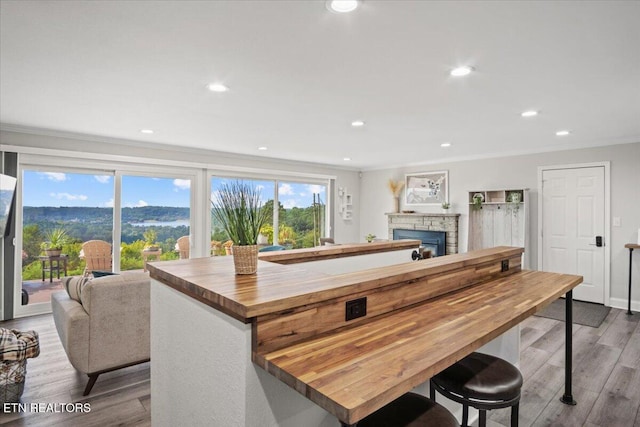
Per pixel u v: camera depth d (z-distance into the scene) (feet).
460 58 7.51
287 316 3.66
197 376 4.28
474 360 5.38
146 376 9.45
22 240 14.34
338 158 21.86
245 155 20.57
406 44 6.89
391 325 4.36
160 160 17.42
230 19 6.00
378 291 4.70
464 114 11.75
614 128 13.75
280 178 22.75
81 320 8.34
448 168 22.18
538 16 5.87
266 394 3.58
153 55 7.41
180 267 5.40
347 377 3.01
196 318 4.30
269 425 3.59
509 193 19.08
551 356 10.75
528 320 14.21
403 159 22.16
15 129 13.67
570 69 8.04
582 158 16.97
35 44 6.91
